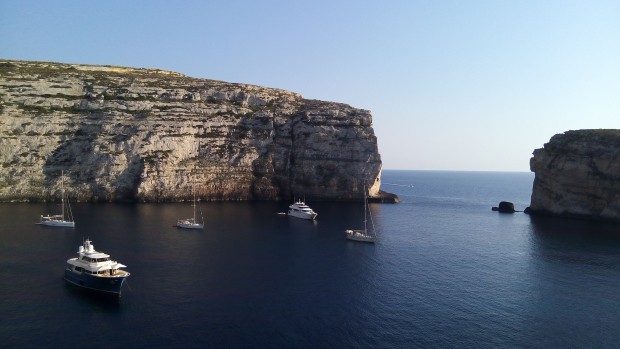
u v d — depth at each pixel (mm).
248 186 158125
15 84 139500
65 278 59719
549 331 49875
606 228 118375
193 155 151250
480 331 49156
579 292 63344
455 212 156125
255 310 52375
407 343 45500
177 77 187250
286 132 166125
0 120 130375
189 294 56719
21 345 41719
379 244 92375
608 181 128125
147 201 140000
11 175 127875
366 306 55188
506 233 110875
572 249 91625
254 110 167375
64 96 144750
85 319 47875
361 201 169125
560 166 139500
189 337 44625
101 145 138000
